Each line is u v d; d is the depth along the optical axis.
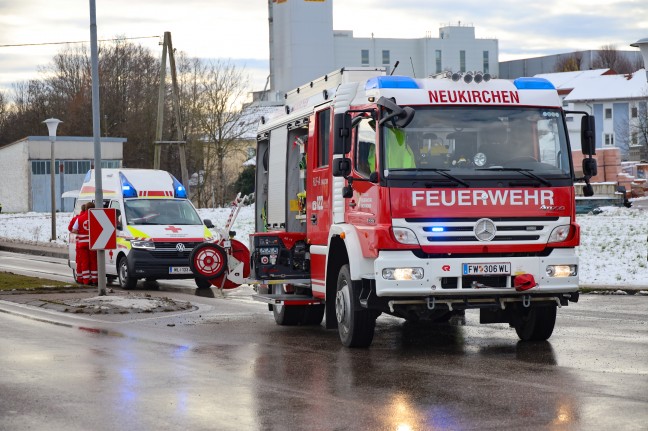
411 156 12.03
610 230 36.03
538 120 12.47
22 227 55.69
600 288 20.33
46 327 14.96
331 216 13.66
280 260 15.45
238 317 16.86
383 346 12.95
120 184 24.69
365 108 12.46
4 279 23.95
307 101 15.12
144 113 90.31
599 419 8.02
